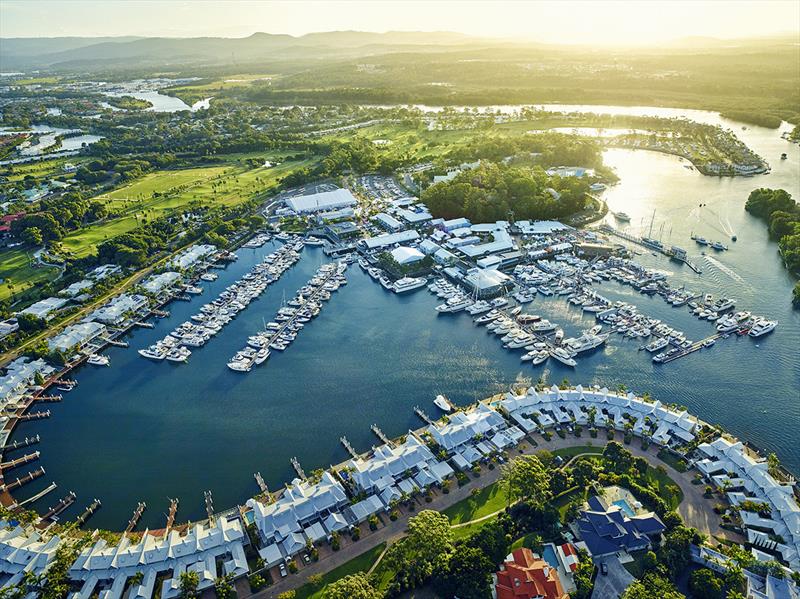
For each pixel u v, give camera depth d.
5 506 144.38
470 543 118.25
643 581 109.94
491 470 147.12
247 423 176.25
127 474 156.88
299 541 124.19
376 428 169.12
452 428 156.50
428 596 111.69
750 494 135.25
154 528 137.38
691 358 198.88
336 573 119.12
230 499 146.00
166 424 177.38
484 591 106.50
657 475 142.25
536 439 157.38
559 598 105.88
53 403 189.25
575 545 120.12
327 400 185.38
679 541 117.06
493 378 192.88
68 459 163.50
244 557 121.06
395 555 114.25
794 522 123.25
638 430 157.62
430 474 143.62
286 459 160.12
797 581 109.31
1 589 112.69
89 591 114.00
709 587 107.44
